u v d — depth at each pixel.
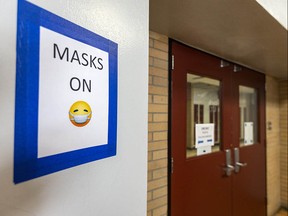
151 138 1.58
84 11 0.52
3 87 0.37
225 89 2.23
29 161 0.40
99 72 0.56
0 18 0.37
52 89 0.44
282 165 3.39
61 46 0.46
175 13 1.28
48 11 0.44
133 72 0.68
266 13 1.26
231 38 1.69
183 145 1.79
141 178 0.71
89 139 0.53
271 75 3.16
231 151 2.28
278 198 3.32
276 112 3.36
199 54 1.96
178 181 1.74
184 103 1.82
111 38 0.60
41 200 0.43
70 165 0.48
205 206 1.94
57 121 0.45
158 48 1.63
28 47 0.40
